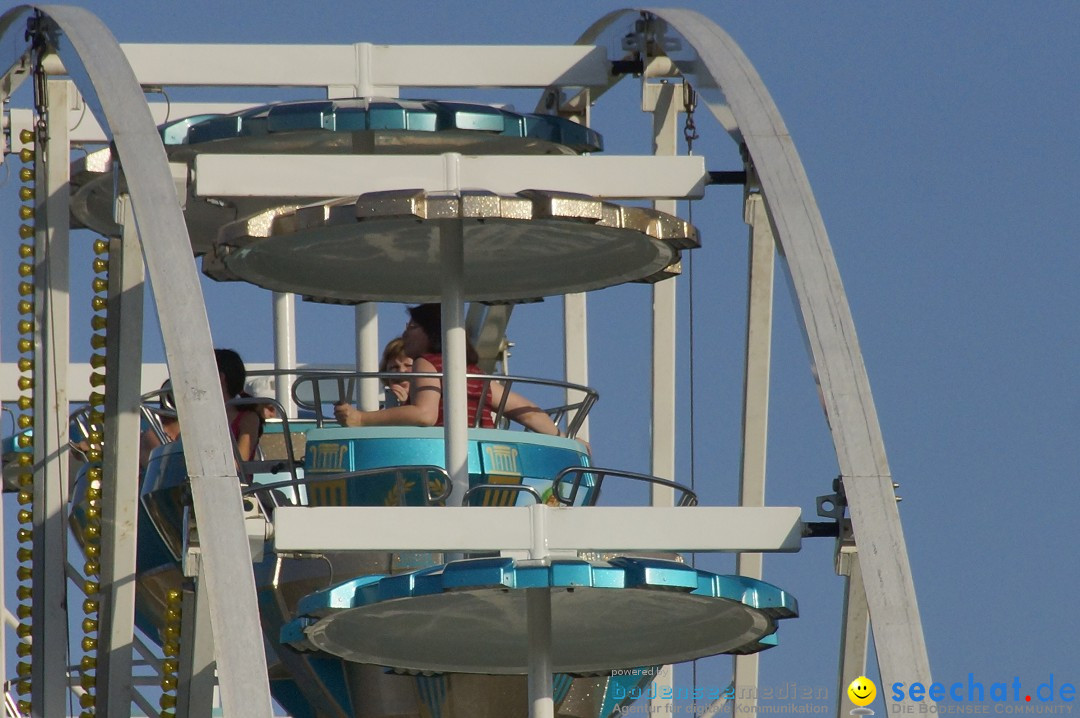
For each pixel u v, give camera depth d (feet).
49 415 237.04
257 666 171.53
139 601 260.42
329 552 186.80
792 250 199.21
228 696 170.40
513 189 209.15
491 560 187.11
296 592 232.53
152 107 263.90
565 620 207.51
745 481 253.03
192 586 228.02
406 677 236.22
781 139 209.05
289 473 232.53
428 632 208.74
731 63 219.61
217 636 172.45
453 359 214.48
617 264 228.63
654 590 189.47
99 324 229.66
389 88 240.73
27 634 237.04
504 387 229.25
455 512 187.42
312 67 239.50
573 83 244.83
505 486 205.36
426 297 234.58
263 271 226.38
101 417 230.48
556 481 207.41
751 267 248.11
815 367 192.85
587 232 221.66
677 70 243.60
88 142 265.34
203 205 254.06
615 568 187.93
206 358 182.39
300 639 203.00
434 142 237.45
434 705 235.20
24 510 237.45
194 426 179.42
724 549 189.78
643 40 243.60
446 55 242.58
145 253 187.01
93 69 202.39
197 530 189.67
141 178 191.72
